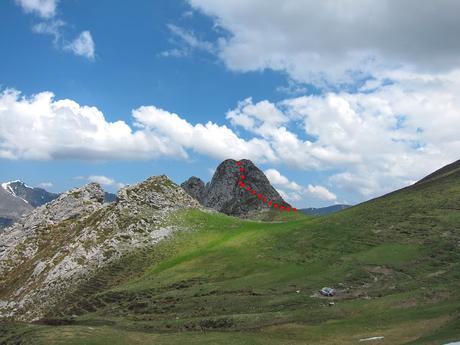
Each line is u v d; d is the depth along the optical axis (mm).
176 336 51375
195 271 90812
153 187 141875
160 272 96625
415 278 67250
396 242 82375
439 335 38781
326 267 77625
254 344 46125
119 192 137750
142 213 129500
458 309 47688
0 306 105438
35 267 118250
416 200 103375
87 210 146750
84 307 85125
